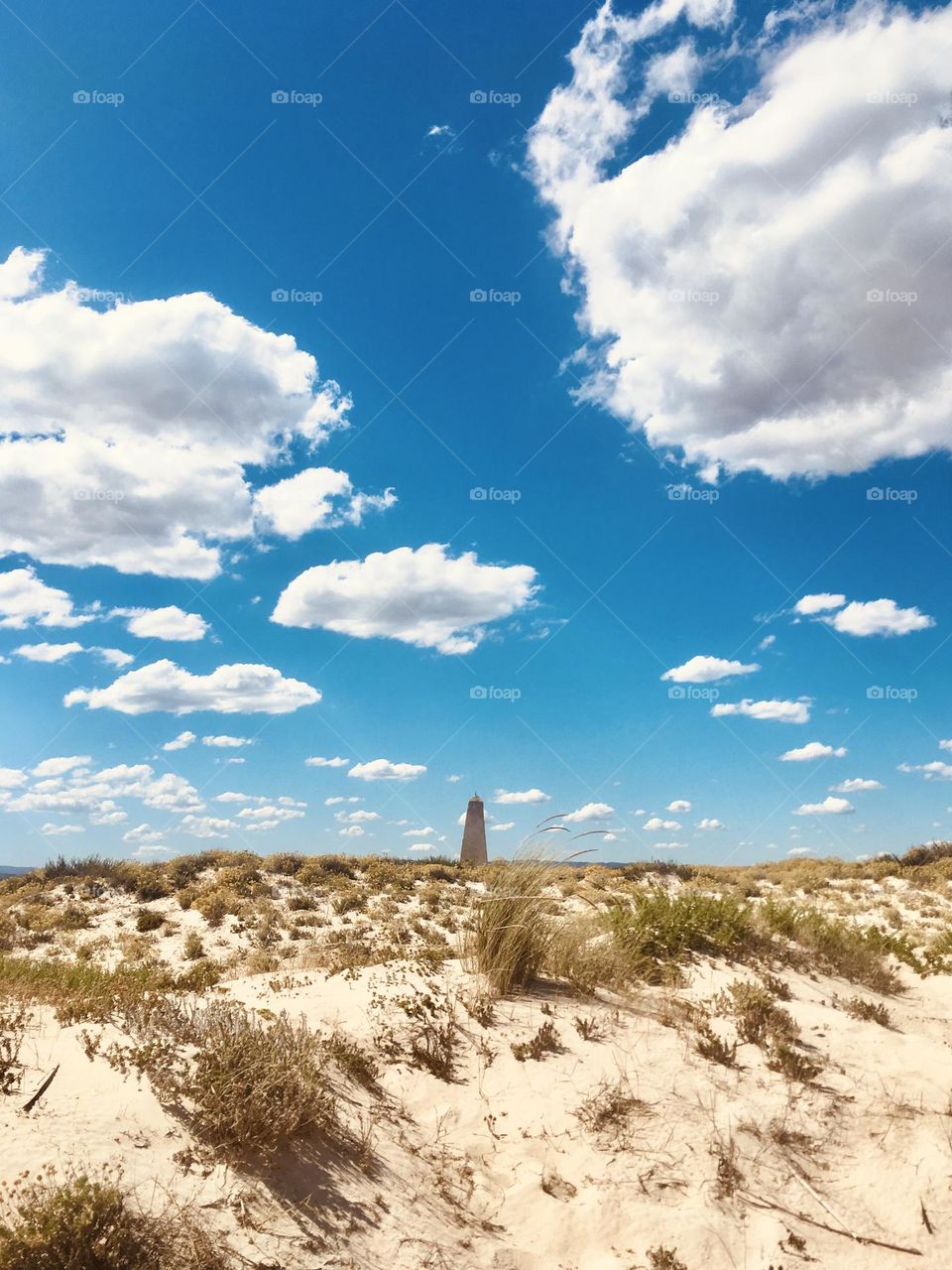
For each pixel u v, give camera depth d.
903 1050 6.90
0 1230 3.23
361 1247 4.05
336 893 22.27
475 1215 4.62
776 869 26.39
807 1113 5.74
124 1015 6.02
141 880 22.67
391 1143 5.02
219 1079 4.68
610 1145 5.26
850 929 10.95
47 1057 5.00
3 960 9.06
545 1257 4.40
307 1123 4.73
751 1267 4.40
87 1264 3.28
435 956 8.65
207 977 8.95
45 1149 3.90
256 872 24.03
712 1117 5.59
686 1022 6.96
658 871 24.31
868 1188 5.12
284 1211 4.07
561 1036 6.53
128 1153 4.09
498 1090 5.81
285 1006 6.83
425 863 28.39
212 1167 4.18
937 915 17.30
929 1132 5.61
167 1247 3.52
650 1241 4.51
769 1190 5.04
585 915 9.16
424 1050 6.09
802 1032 7.03
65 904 21.27
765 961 8.91
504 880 8.12
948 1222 4.81
